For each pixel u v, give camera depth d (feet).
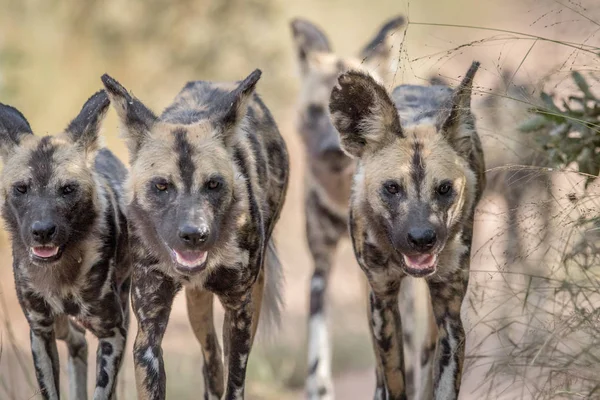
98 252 37.63
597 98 37.35
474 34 105.60
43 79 70.49
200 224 33.60
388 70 55.52
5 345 51.26
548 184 37.45
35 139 38.45
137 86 76.33
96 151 39.14
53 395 37.37
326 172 51.98
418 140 36.45
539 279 37.63
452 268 36.19
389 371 37.96
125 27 76.13
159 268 35.32
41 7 73.00
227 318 37.19
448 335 36.29
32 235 36.11
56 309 37.52
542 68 46.11
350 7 105.81
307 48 57.93
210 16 80.07
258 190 37.58
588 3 44.32
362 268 37.78
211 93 40.34
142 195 35.01
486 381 37.88
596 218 34.58
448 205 35.73
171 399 48.85
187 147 34.99
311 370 50.52
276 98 80.48
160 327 35.65
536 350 35.12
